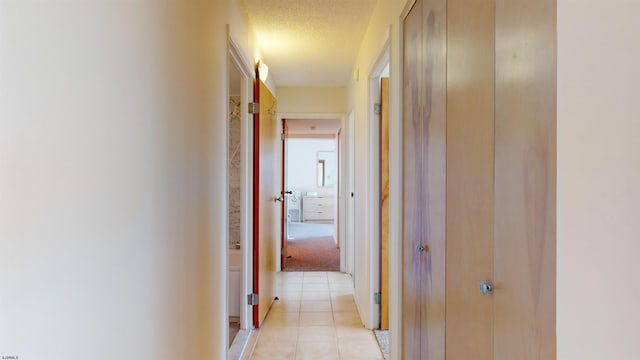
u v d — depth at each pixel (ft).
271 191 12.04
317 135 25.91
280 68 13.39
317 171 34.17
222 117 6.65
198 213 5.24
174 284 4.28
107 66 2.80
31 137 2.08
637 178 1.70
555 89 2.35
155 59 3.68
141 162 3.38
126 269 3.10
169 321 4.12
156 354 3.76
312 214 33.12
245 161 10.11
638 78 1.69
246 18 8.86
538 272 2.56
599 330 1.95
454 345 4.19
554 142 2.36
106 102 2.79
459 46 4.07
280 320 10.69
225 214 6.91
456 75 4.16
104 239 2.77
